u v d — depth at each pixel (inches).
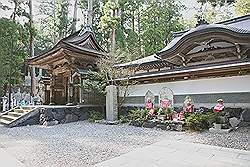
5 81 770.2
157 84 457.1
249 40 375.9
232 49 423.8
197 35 414.9
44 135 308.2
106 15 890.1
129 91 499.2
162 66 531.2
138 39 973.2
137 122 394.0
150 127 370.9
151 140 266.7
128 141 262.2
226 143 242.5
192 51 471.2
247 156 193.3
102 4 1013.8
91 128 372.5
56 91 610.2
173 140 264.8
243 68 333.1
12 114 477.1
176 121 344.2
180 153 206.1
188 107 359.6
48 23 1267.2
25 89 962.7
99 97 531.8
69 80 557.6
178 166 169.2
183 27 1021.8
